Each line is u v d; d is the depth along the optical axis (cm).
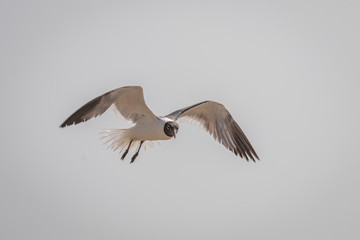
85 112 1222
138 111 1314
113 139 1343
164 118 1352
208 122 1419
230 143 1400
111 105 1293
